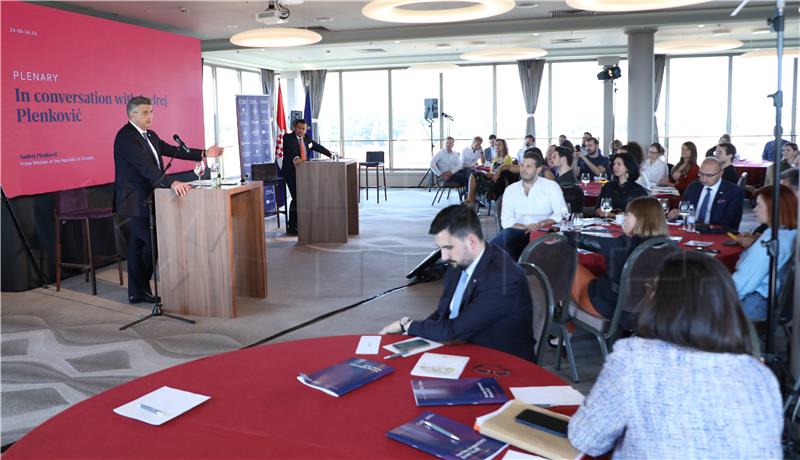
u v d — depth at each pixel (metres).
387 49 13.64
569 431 1.46
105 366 4.08
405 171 16.94
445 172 13.27
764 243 2.94
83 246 6.65
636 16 10.05
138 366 4.08
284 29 8.06
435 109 15.60
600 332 3.48
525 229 4.60
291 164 8.55
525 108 16.31
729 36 13.20
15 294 5.91
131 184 5.25
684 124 15.48
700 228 4.61
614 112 15.45
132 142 5.15
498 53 12.28
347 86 17.09
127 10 8.66
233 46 11.57
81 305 5.51
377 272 6.62
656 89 15.27
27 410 3.44
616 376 1.38
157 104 8.16
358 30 10.97
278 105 11.30
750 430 1.27
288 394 1.90
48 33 6.31
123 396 1.91
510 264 2.46
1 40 5.75
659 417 1.31
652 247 3.26
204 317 5.11
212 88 14.27
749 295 3.44
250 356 2.24
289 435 1.64
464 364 2.10
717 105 15.27
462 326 2.34
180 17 9.28
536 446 1.52
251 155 11.54
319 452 1.55
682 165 7.45
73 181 6.65
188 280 5.13
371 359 2.18
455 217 2.44
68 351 4.36
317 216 8.18
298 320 5.01
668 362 1.33
